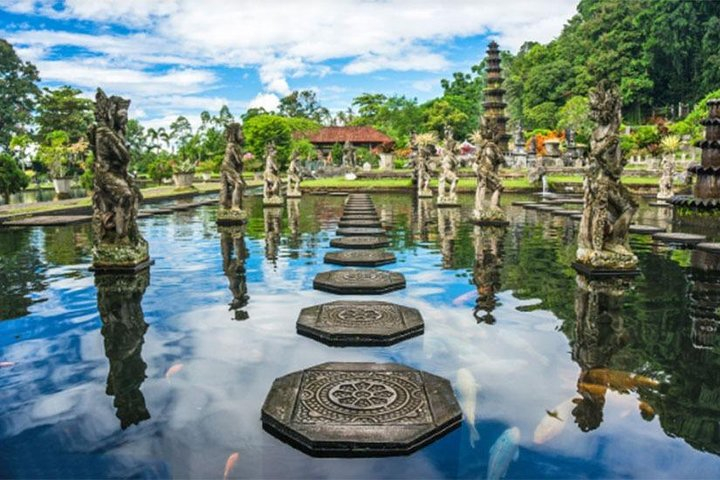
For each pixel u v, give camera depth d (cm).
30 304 659
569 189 2894
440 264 908
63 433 351
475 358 473
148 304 659
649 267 859
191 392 410
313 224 1538
